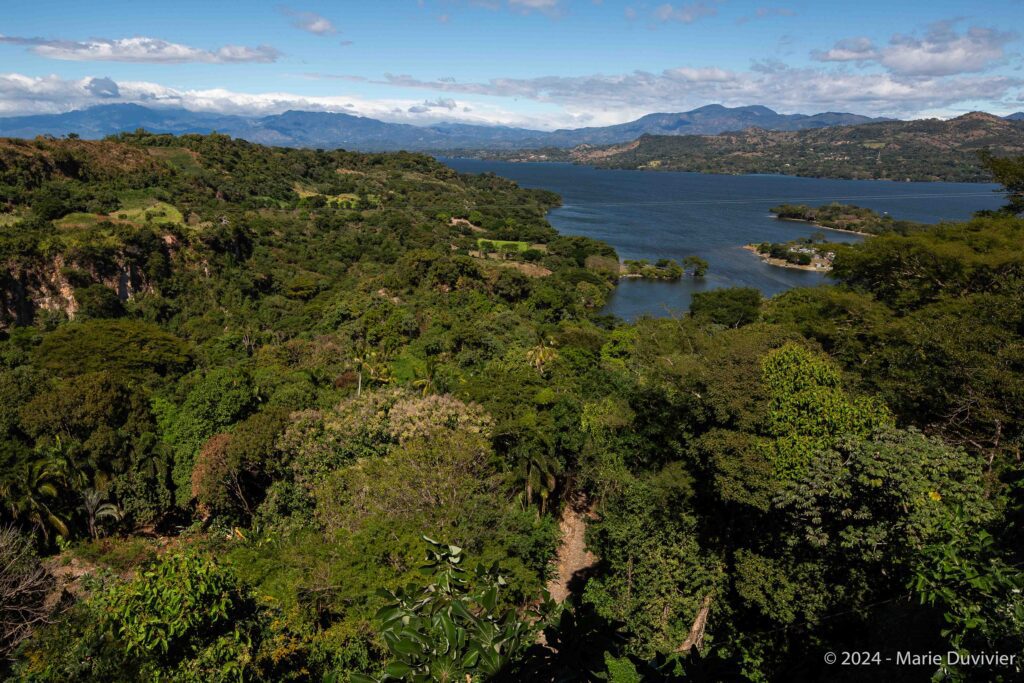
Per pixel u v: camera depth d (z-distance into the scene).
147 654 10.27
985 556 5.93
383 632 3.71
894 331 21.62
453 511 17.48
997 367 14.56
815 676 11.19
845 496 11.86
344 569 14.84
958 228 31.33
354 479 20.31
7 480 21.58
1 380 26.48
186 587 10.96
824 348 27.72
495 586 3.93
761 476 14.02
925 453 11.60
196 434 26.73
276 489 23.47
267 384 34.09
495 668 3.26
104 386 26.83
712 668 3.42
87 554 21.20
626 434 20.59
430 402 25.00
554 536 20.03
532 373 30.67
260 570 15.51
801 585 12.92
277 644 12.55
